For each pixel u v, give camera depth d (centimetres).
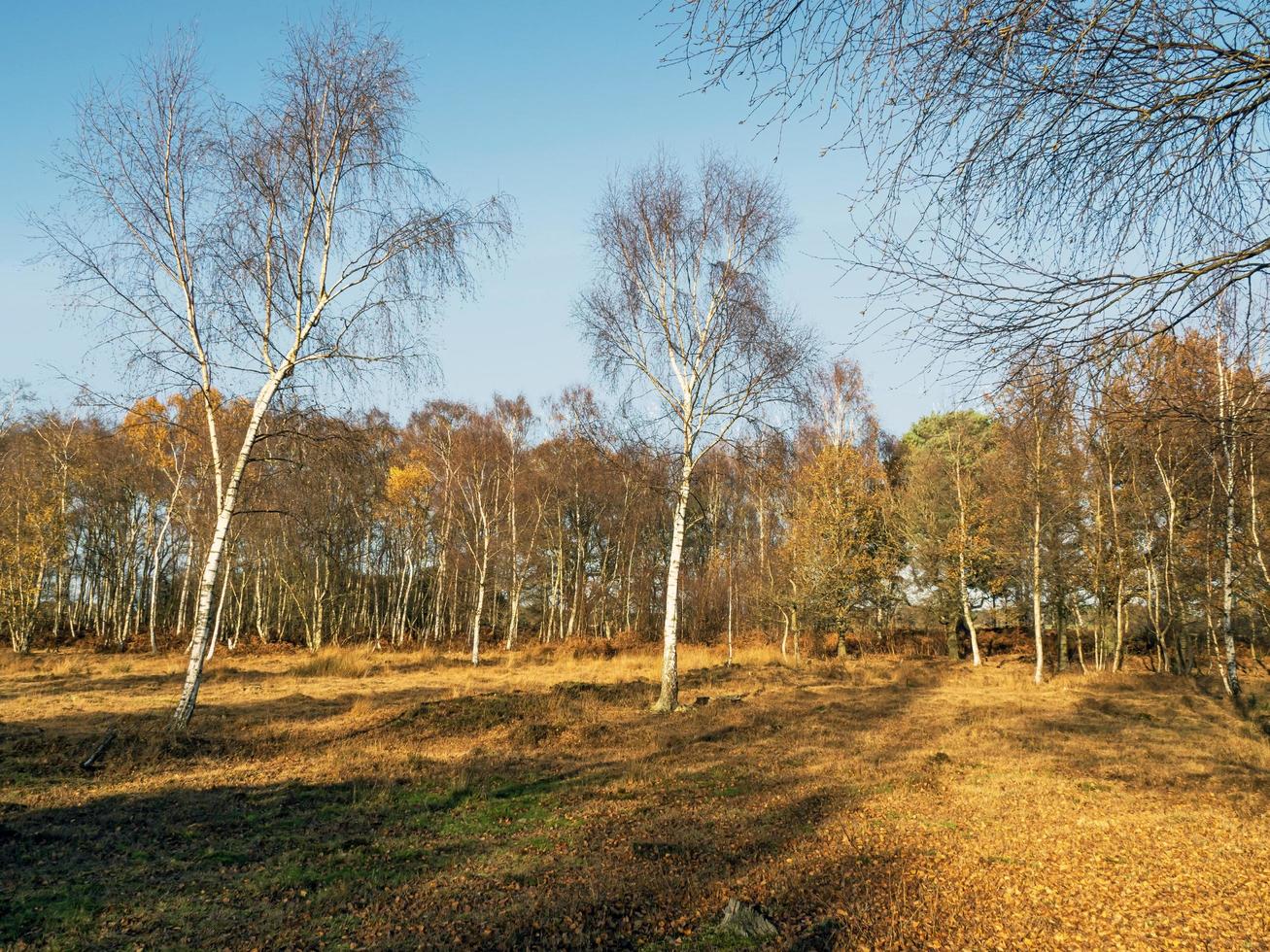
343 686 2247
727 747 1332
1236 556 2084
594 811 902
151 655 3462
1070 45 307
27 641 3359
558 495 4622
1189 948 514
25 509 3422
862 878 656
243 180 1404
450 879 663
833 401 3450
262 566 4097
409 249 1430
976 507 3309
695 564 4472
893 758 1237
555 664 3166
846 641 4428
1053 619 3991
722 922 559
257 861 711
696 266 1884
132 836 771
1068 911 581
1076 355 391
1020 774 1100
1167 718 1739
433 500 4222
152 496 3741
